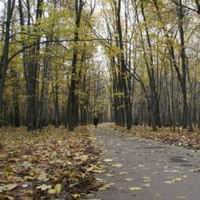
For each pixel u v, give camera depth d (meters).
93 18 22.55
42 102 31.41
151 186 7.39
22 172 8.16
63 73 26.20
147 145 16.64
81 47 18.64
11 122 49.81
